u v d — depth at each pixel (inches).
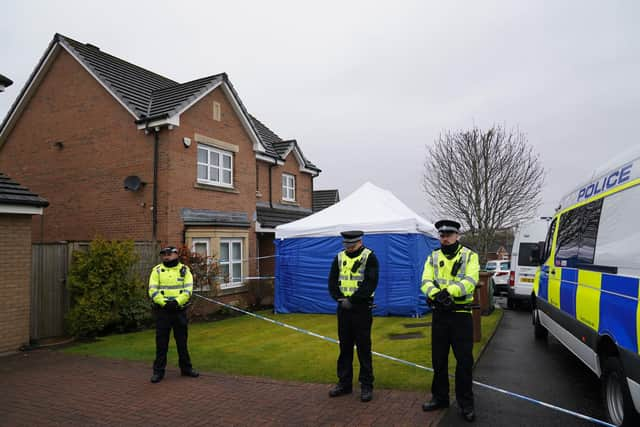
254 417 193.2
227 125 585.0
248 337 369.7
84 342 367.2
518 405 206.1
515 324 455.5
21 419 197.0
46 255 388.8
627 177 173.0
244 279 587.5
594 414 195.8
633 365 150.9
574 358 301.3
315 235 504.7
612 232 182.5
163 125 492.4
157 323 250.7
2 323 330.6
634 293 153.9
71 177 559.8
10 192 337.1
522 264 573.9
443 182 1029.8
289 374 256.2
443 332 191.9
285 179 796.6
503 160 978.1
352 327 215.2
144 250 450.6
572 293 235.8
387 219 471.2
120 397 223.3
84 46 618.5
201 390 231.5
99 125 541.3
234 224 568.4
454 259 192.4
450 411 195.9
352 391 223.0
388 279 463.8
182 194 509.4
